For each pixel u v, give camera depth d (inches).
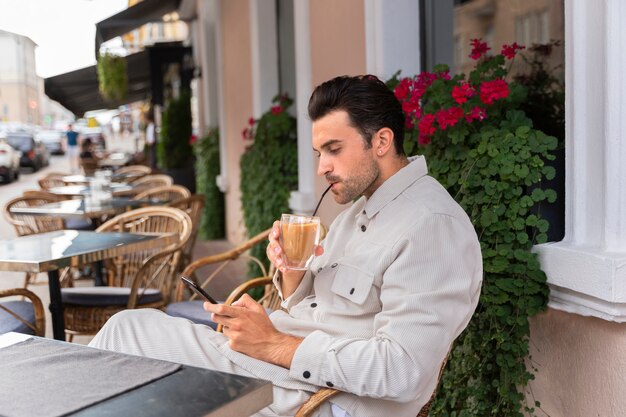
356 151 67.9
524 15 122.4
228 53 304.8
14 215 198.7
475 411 90.8
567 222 83.4
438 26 133.7
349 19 149.5
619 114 74.4
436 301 61.3
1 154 749.3
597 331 78.8
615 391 76.5
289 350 66.5
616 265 71.6
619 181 75.0
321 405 64.6
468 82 101.0
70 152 915.4
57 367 52.9
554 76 116.1
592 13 77.1
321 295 74.4
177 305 122.2
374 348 61.1
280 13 237.0
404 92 106.5
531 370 90.7
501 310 86.4
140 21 412.8
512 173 85.4
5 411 44.3
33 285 217.8
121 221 154.6
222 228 343.9
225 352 71.6
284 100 205.0
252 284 100.7
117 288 140.6
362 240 71.0
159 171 446.6
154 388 48.3
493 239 88.0
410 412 65.6
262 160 203.2
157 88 500.7
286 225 70.5
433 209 65.4
